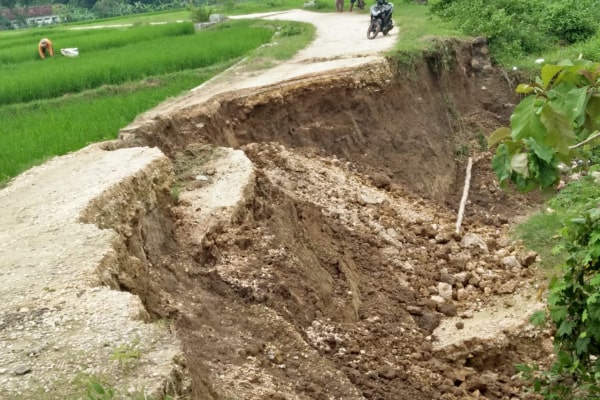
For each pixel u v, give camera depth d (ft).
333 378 25.25
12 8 205.67
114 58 71.77
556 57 73.56
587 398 20.06
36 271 21.76
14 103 57.57
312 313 29.84
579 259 20.08
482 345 31.22
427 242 42.80
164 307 24.39
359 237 39.83
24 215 26.73
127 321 18.58
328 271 34.60
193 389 16.89
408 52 59.93
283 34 83.76
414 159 53.88
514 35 76.23
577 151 17.08
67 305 19.63
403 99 57.36
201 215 32.09
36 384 16.10
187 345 22.43
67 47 88.02
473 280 37.76
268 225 33.78
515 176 17.31
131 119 43.24
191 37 91.45
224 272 29.17
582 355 20.07
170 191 32.22
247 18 115.85
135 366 16.43
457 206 52.90
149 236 28.99
